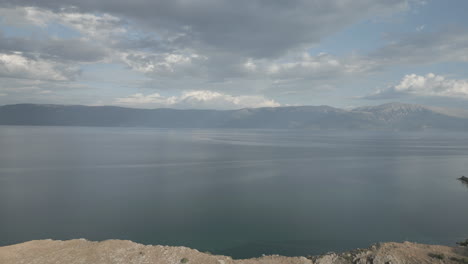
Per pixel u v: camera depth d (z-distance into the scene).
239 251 41.81
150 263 28.08
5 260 28.12
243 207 62.00
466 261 26.50
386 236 47.12
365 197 71.06
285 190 77.88
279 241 45.12
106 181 87.69
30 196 69.81
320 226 51.22
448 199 69.44
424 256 27.94
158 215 56.72
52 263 27.67
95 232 48.72
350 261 28.78
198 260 29.17
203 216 56.25
